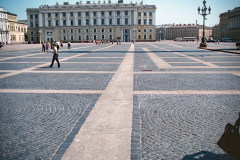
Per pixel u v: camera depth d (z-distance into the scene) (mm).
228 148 3188
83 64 16203
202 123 5324
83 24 97688
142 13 97250
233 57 20453
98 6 96125
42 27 98750
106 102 6977
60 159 3846
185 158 3836
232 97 7457
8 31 88562
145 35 98438
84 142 4414
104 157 3881
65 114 5980
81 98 7449
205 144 4309
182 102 6930
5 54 27266
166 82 9766
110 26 97000
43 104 6871
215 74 11742
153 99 7250
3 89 8805
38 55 25281
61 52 29578
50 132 4895
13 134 4832
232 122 5375
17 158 3906
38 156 3955
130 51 30312
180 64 15664
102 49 36562
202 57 20641
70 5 100312
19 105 6793
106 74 11953
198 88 8664
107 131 4898
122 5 95625
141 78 10734
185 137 4602
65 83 9789
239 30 99062
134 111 6145
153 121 5441
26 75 11922
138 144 4320
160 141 4434
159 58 20000
